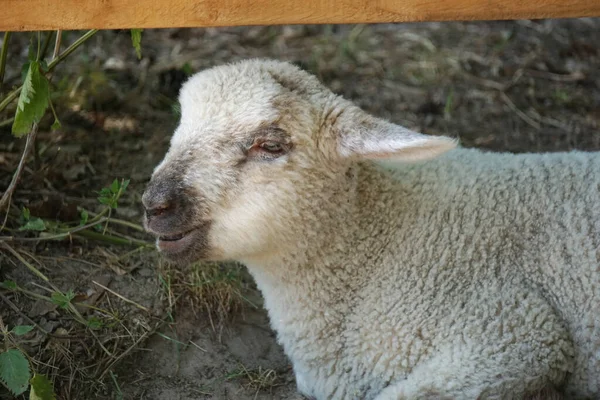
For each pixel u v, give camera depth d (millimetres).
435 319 935
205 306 1084
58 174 1194
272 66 960
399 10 874
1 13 868
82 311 1045
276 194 918
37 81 912
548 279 945
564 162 1001
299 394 1018
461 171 1000
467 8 874
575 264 941
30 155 1199
